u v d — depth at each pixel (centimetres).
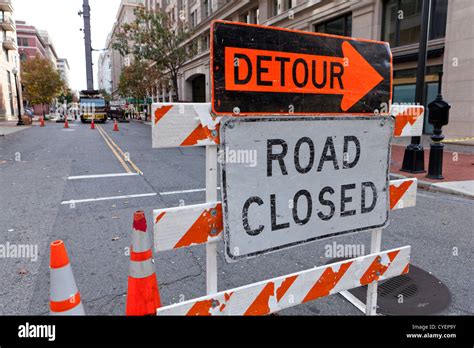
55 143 1567
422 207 583
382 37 1602
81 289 316
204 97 3722
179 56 2681
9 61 4091
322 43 207
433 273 347
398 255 258
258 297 201
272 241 203
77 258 380
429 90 1445
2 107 3772
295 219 210
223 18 2806
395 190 256
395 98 1603
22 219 507
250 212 193
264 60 186
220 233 191
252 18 2517
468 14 1230
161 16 2614
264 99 189
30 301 295
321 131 212
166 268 360
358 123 227
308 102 205
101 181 776
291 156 203
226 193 184
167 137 167
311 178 213
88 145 1501
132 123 3878
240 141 184
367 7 1586
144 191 688
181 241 181
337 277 230
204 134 176
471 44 1228
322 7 1817
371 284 258
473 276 341
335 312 282
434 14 1387
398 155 1118
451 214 542
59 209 559
